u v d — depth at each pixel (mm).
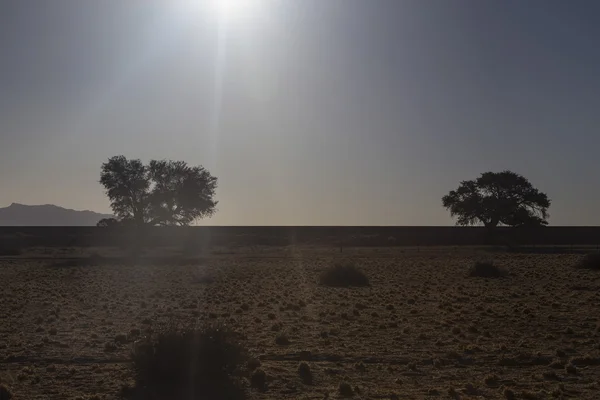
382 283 48219
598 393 15484
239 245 114812
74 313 31562
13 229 122250
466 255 86250
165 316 30219
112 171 103562
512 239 118062
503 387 15969
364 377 17375
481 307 31578
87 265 72625
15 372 18234
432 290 41875
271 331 25406
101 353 20984
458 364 19109
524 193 116625
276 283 48000
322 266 67438
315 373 17828
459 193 119750
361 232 128125
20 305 34844
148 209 105125
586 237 120500
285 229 132750
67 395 15500
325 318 29234
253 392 15688
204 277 53656
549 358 19750
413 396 15266
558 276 51500
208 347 16281
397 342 22844
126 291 43094
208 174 108188
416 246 112812
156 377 16281
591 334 24094
